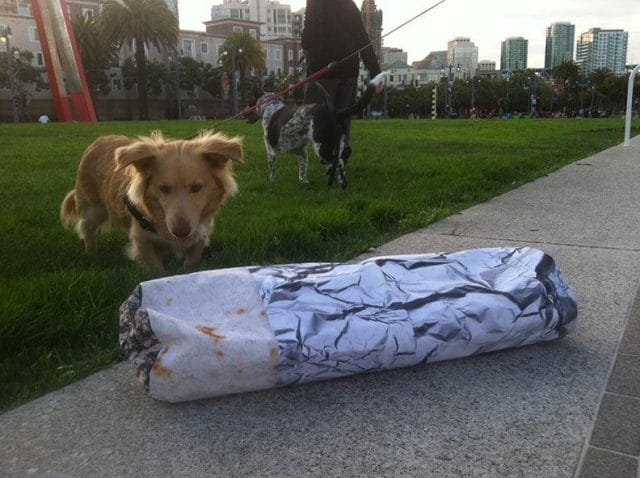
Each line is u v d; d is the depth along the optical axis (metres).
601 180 3.16
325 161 2.88
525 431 0.82
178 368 0.83
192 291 0.92
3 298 1.21
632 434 0.81
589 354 1.04
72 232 2.02
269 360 0.85
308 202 2.50
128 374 1.00
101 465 0.75
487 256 1.12
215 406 0.89
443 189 2.74
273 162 3.18
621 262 1.57
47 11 14.36
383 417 0.85
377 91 2.75
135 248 1.58
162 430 0.83
